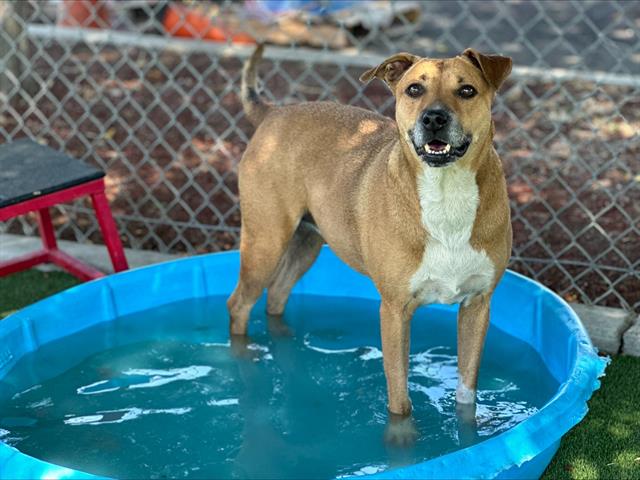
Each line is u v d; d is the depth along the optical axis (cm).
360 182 167
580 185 255
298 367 192
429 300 162
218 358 197
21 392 183
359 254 171
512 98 318
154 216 257
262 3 378
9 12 313
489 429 167
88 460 161
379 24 386
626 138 281
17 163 210
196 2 382
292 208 185
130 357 197
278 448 163
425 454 161
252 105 193
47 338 199
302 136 181
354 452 162
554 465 157
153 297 215
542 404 175
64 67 364
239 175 190
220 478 155
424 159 144
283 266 209
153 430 170
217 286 221
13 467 139
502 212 155
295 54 351
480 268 157
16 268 227
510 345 198
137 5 402
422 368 191
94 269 227
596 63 352
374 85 335
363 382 185
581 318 201
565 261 217
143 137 301
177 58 369
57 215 262
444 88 146
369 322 212
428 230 153
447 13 425
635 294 213
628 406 174
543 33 391
